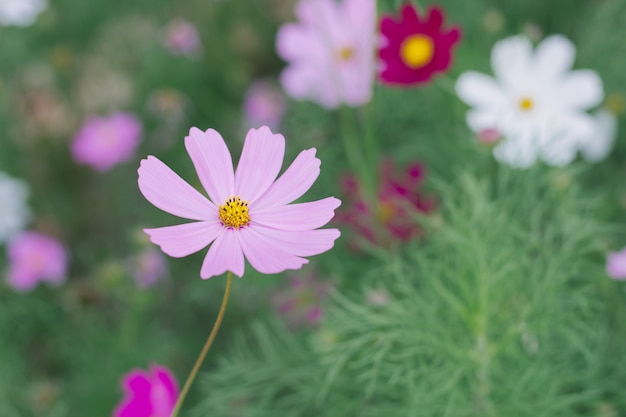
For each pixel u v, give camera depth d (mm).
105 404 1015
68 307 1045
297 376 896
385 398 888
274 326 992
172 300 1095
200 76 1262
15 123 1234
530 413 826
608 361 878
